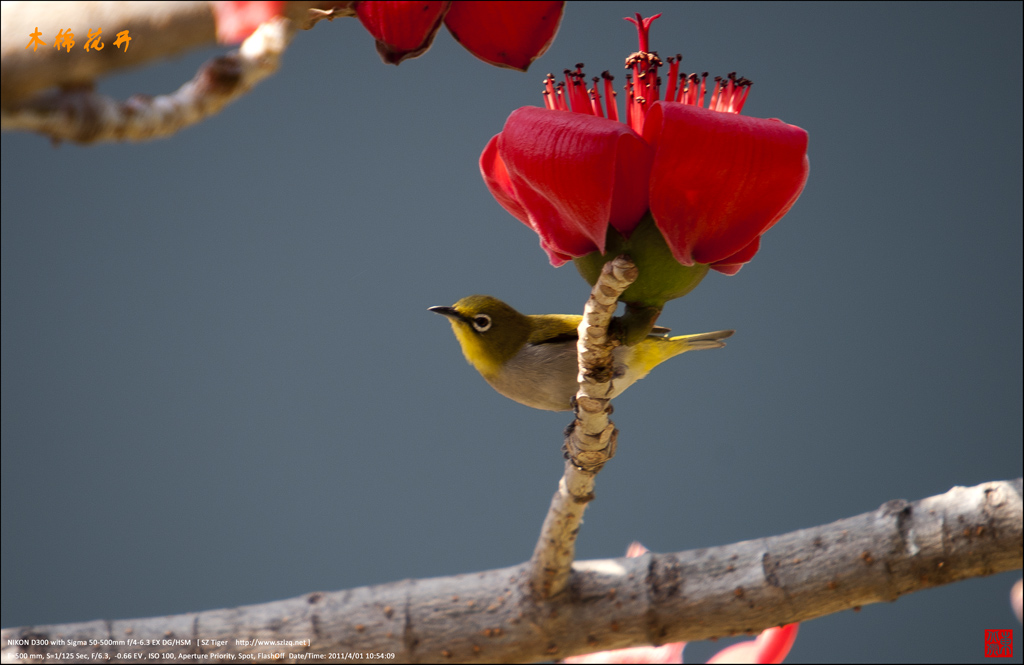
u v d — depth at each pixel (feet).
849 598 15.25
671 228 10.92
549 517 15.25
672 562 15.31
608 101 12.92
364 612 15.33
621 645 15.30
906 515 15.24
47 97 6.01
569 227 11.90
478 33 10.14
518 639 15.30
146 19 5.36
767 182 10.52
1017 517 15.20
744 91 12.89
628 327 12.92
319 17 8.39
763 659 15.26
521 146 10.96
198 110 6.84
